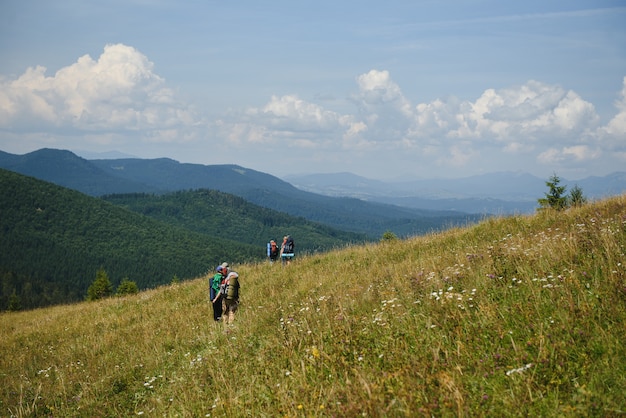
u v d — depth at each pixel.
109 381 10.60
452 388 4.79
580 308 5.84
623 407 4.05
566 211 14.50
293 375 6.75
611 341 5.06
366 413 4.80
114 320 18.97
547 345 5.19
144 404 8.73
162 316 17.53
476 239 14.52
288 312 11.06
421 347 6.23
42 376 12.45
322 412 5.24
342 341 7.16
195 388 7.88
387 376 5.55
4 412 9.84
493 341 5.86
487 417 4.35
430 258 12.66
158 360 11.27
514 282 7.57
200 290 20.92
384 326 7.25
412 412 4.54
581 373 4.66
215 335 11.47
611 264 6.93
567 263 7.61
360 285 11.68
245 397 6.62
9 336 20.31
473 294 7.45
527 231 13.18
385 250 18.19
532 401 4.40
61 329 19.59
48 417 9.21
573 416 4.04
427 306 7.55
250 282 19.14
